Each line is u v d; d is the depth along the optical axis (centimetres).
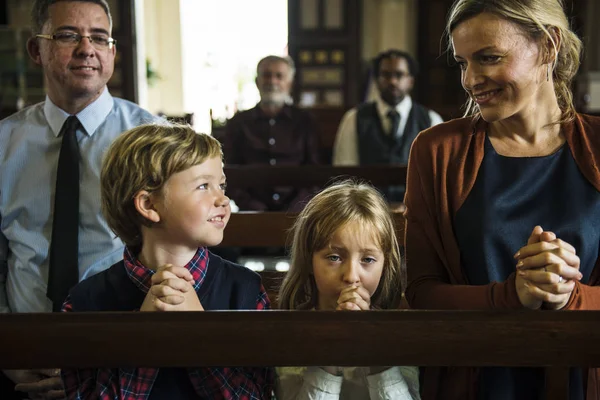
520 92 133
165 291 129
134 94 884
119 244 199
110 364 110
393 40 1173
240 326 108
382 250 162
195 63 1410
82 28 194
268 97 431
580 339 108
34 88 966
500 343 108
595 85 1102
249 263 527
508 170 141
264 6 1402
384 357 109
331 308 162
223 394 140
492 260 137
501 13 128
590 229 135
